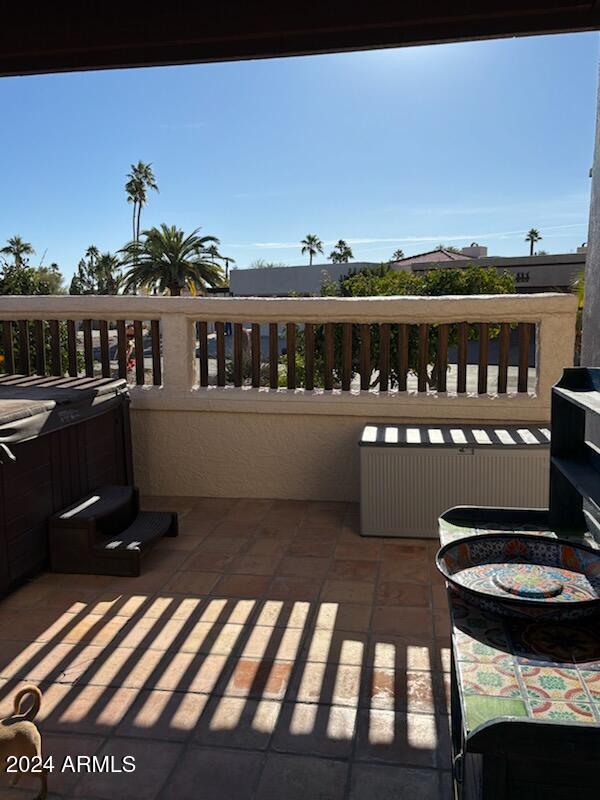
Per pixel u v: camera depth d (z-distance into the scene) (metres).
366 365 5.96
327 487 6.12
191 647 3.50
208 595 4.16
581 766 1.33
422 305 5.71
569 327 5.49
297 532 5.30
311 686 3.10
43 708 2.96
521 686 1.47
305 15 2.73
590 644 1.65
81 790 2.46
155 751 2.67
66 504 4.80
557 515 2.52
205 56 2.94
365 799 2.38
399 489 5.09
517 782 1.35
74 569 4.53
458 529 2.47
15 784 2.50
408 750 2.64
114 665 3.33
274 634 3.63
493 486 4.98
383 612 3.88
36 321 6.42
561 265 27.58
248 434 6.18
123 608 3.99
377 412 5.88
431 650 3.42
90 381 5.64
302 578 4.40
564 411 2.60
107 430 5.46
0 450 3.94
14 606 4.04
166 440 6.33
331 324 6.02
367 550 4.89
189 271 36.41
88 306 6.26
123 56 3.00
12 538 4.19
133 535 4.75
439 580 4.32
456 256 34.06
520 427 5.53
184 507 6.01
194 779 2.50
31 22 2.79
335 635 3.60
